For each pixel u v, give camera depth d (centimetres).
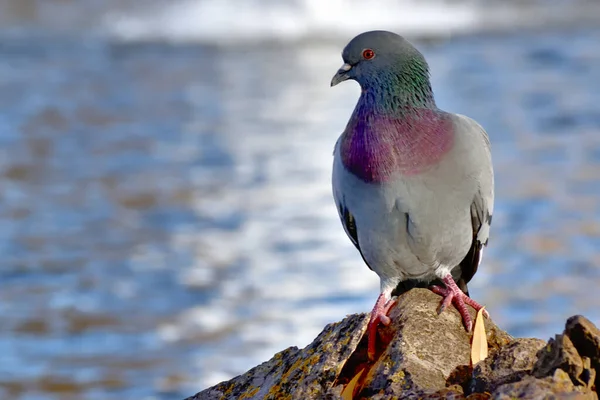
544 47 5362
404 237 650
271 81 4919
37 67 5150
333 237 2005
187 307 1573
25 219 2252
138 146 3294
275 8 6078
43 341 1422
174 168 2889
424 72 650
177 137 3491
